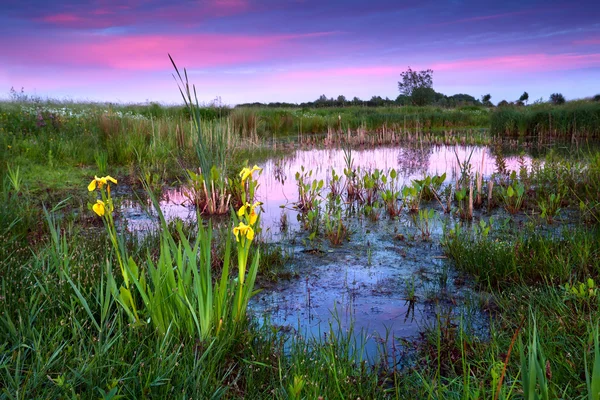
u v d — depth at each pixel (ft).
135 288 11.23
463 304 13.06
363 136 63.67
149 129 43.34
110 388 7.40
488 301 13.01
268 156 46.42
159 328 9.36
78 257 13.46
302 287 14.55
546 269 13.83
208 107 70.85
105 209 9.60
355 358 9.86
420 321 12.14
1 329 9.18
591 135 59.77
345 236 19.62
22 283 11.22
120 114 52.24
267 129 73.61
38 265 12.23
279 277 15.33
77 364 8.32
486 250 15.55
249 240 9.81
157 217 22.41
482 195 25.70
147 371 8.17
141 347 8.98
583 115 60.64
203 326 9.27
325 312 12.76
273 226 21.39
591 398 5.10
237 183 24.95
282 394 8.17
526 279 14.01
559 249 15.14
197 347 9.14
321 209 24.40
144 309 10.19
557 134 62.49
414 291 14.08
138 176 31.17
